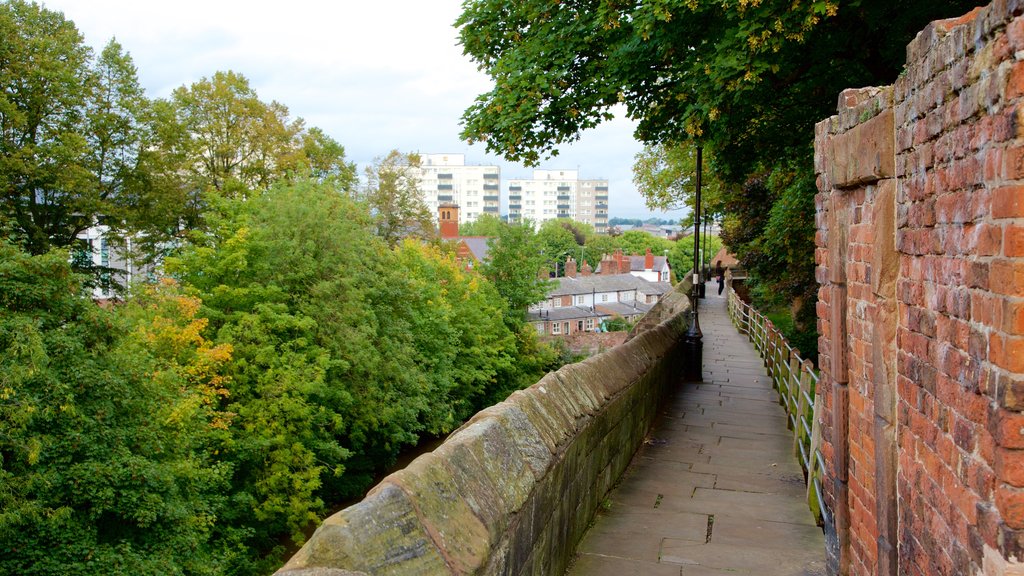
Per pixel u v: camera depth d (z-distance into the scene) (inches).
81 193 1243.2
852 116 167.0
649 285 4357.8
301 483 757.3
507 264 1844.2
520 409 192.4
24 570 440.8
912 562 128.4
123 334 570.3
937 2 378.6
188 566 539.5
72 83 1229.1
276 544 811.4
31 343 465.7
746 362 762.8
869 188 158.4
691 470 349.1
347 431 1000.9
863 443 164.7
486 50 546.3
